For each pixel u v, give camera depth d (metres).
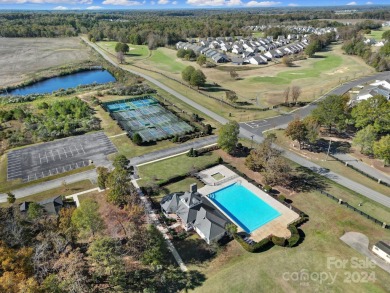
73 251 39.25
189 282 39.19
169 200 52.06
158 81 127.50
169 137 77.94
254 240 46.16
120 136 78.94
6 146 73.12
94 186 58.88
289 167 59.00
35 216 45.66
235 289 38.03
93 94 109.94
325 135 78.50
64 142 75.62
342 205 53.19
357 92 108.44
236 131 67.62
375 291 37.50
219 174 62.66
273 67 152.88
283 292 37.62
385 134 73.81
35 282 31.38
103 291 37.72
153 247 39.97
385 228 47.69
